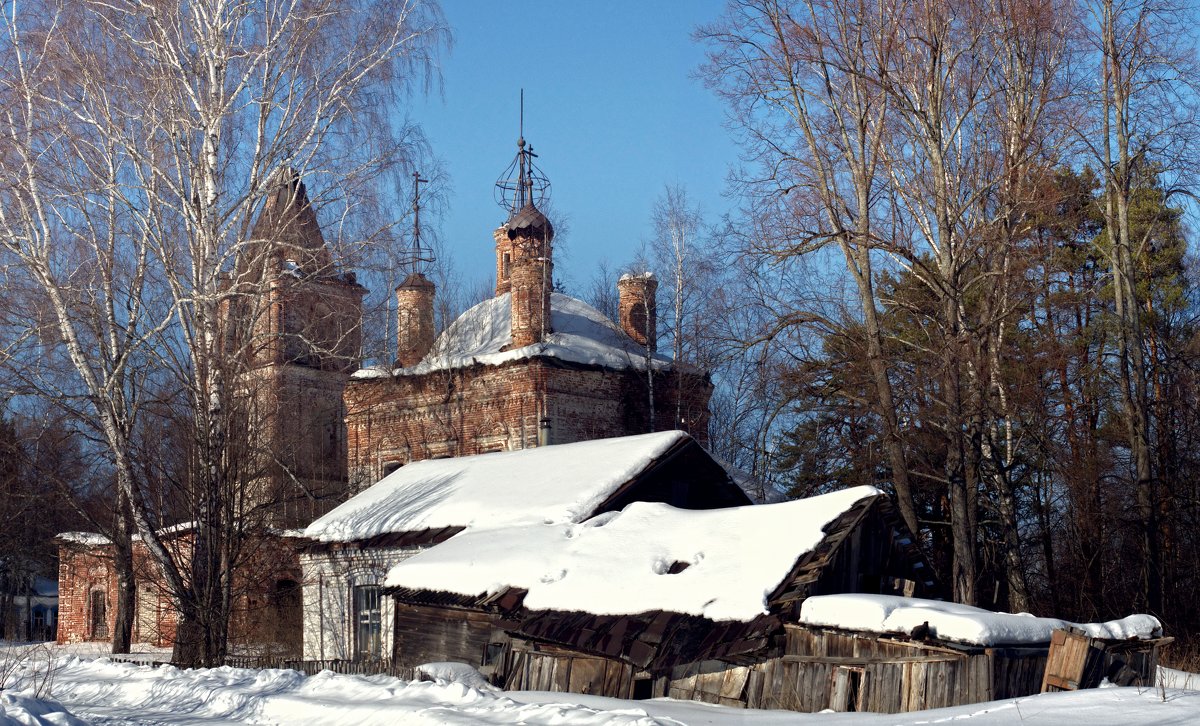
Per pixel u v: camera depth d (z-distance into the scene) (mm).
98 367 27203
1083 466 29609
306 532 29219
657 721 11164
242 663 22453
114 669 20703
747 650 14945
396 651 22281
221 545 23797
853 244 25625
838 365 26469
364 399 38438
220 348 24875
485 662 19906
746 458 37344
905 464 25312
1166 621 25984
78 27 25297
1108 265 33875
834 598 14781
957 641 13188
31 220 24922
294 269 27938
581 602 17766
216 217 25703
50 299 25266
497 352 36219
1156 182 30297
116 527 28500
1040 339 29844
